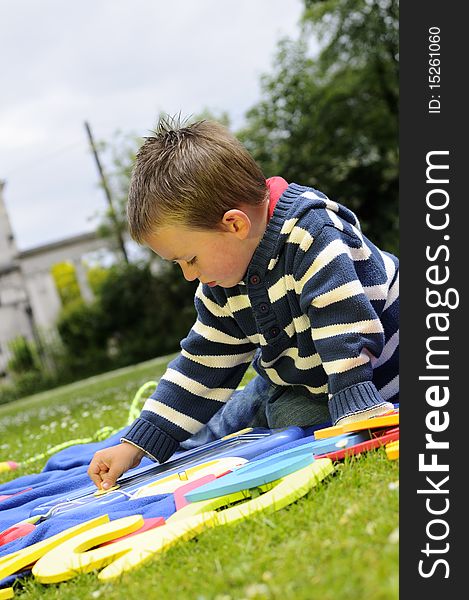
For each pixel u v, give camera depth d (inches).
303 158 729.6
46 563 59.0
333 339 74.4
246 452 79.7
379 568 43.6
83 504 79.7
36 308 890.1
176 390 87.4
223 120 755.4
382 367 84.4
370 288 81.0
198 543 56.6
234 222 75.8
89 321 797.9
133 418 130.6
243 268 78.9
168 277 775.7
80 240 881.5
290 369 84.6
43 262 884.0
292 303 79.4
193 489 69.6
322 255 76.2
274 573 47.1
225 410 100.6
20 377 808.9
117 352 796.0
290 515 56.5
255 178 78.0
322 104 714.8
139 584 52.1
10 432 225.3
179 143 77.4
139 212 76.9
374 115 711.7
